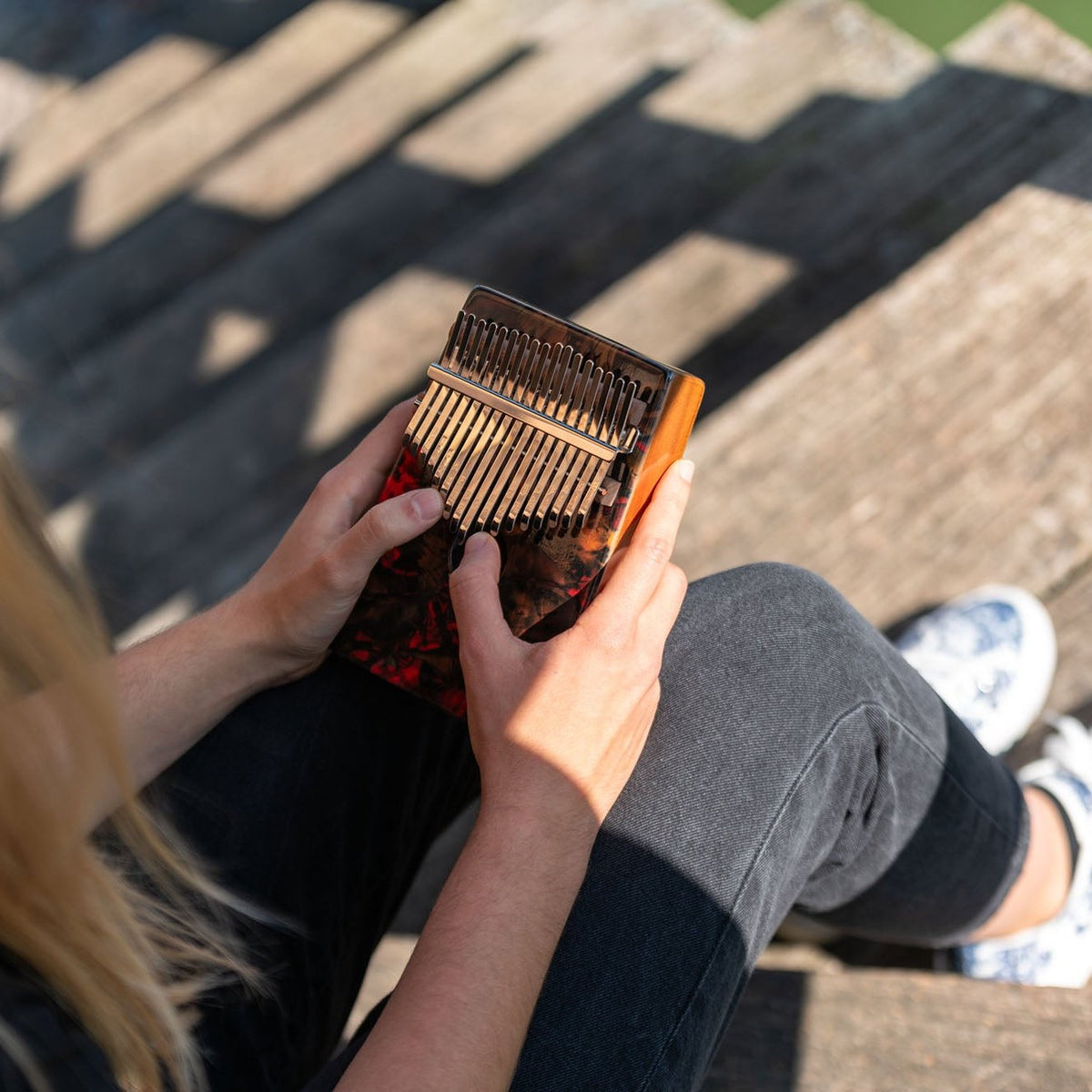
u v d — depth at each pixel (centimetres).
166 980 68
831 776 80
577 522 76
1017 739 140
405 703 85
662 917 72
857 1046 93
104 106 290
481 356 77
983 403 143
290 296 232
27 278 257
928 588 142
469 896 63
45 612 53
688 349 184
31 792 52
